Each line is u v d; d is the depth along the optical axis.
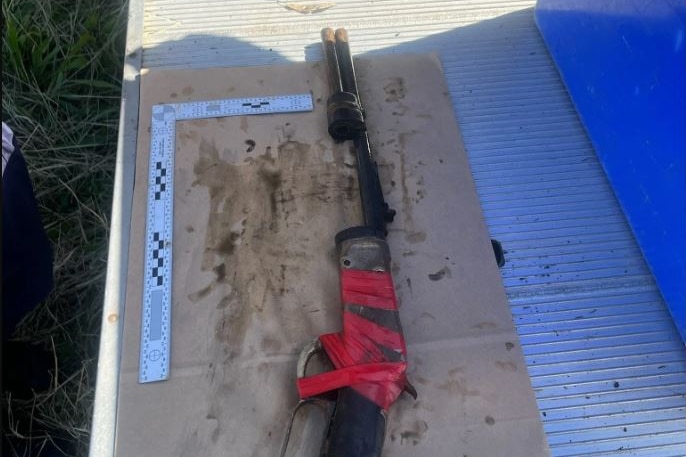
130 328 0.90
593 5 1.03
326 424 0.82
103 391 0.85
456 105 1.17
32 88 1.39
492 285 0.95
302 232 0.99
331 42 1.18
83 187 1.36
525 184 1.08
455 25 1.29
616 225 1.03
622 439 0.84
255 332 0.90
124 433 0.82
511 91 1.19
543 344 0.92
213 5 1.30
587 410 0.86
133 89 1.16
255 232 0.99
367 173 1.00
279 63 1.20
